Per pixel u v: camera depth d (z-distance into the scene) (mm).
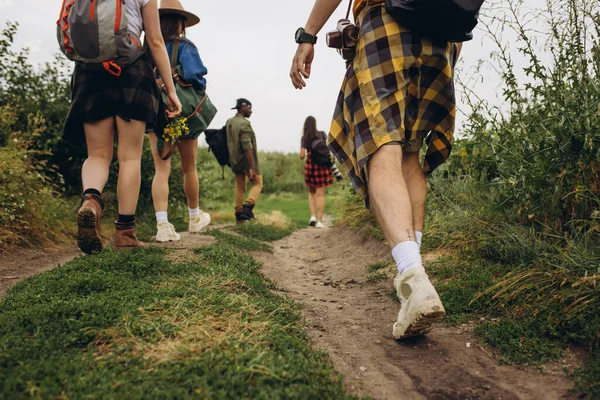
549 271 2172
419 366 1700
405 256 1753
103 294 2111
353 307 2549
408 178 2264
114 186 6695
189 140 4230
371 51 1932
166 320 1760
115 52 2672
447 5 1831
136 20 2854
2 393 1201
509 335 1825
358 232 5027
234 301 2064
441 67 2061
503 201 2686
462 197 3408
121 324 1731
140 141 3016
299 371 1441
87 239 2686
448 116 2209
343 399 1359
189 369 1369
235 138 6781
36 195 4680
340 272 3758
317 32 2117
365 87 1921
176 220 7094
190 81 3984
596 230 2365
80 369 1371
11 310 1981
